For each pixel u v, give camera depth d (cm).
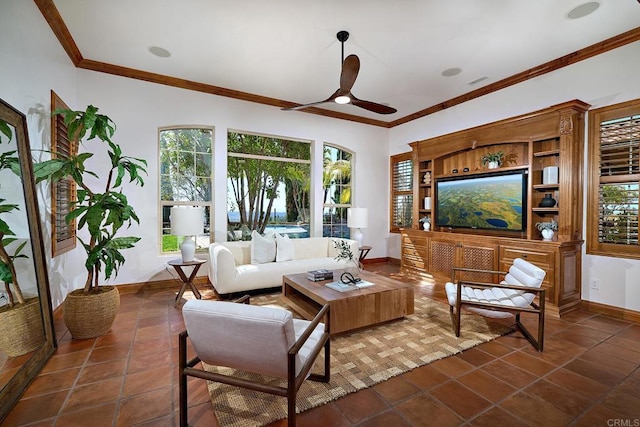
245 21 289
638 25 291
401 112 561
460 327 283
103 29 304
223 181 465
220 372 208
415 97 483
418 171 524
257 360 151
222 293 364
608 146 324
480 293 290
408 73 396
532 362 222
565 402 176
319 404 174
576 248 341
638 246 308
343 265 447
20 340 196
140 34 313
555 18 280
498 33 305
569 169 330
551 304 323
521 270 275
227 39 321
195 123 444
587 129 340
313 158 554
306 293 291
